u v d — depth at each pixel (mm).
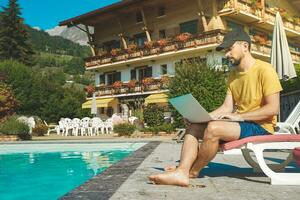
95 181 4266
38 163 10984
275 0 36656
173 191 3688
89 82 99062
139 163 6141
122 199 3289
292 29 36469
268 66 4305
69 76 112875
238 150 4941
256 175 4766
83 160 11656
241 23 32406
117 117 26500
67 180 7680
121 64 36281
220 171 5180
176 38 30516
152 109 23828
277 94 4219
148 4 33219
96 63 38312
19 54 58375
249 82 4340
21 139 20875
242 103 4430
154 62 33969
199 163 4191
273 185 4023
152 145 10867
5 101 26266
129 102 36000
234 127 4059
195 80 17750
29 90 43156
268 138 4055
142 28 33688
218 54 28891
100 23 39875
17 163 11070
